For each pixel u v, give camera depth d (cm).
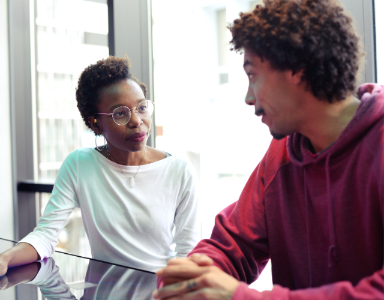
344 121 74
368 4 129
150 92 220
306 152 80
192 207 145
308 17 71
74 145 274
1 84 275
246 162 230
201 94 247
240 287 65
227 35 231
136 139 135
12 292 86
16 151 282
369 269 72
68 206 143
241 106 231
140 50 216
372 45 129
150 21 220
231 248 93
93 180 144
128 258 139
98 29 244
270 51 72
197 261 76
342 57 71
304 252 85
